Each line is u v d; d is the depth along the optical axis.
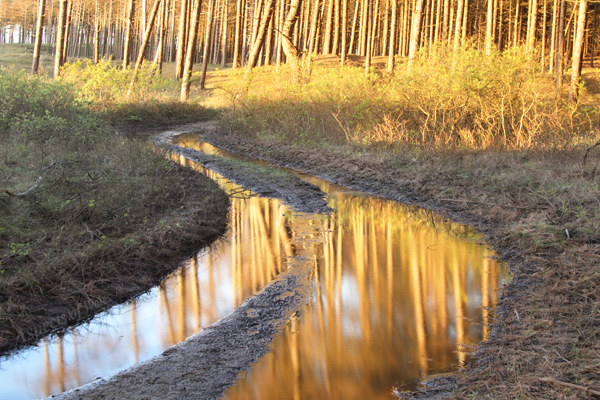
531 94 12.38
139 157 10.21
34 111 12.38
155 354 4.21
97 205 6.91
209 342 4.35
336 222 8.41
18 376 3.86
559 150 10.30
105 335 4.53
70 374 3.88
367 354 4.18
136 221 6.97
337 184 11.48
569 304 4.62
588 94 23.38
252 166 12.80
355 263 6.45
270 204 9.58
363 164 11.90
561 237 6.34
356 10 43.41
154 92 24.36
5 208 6.43
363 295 5.43
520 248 6.55
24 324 4.47
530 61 12.64
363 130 13.99
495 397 3.30
